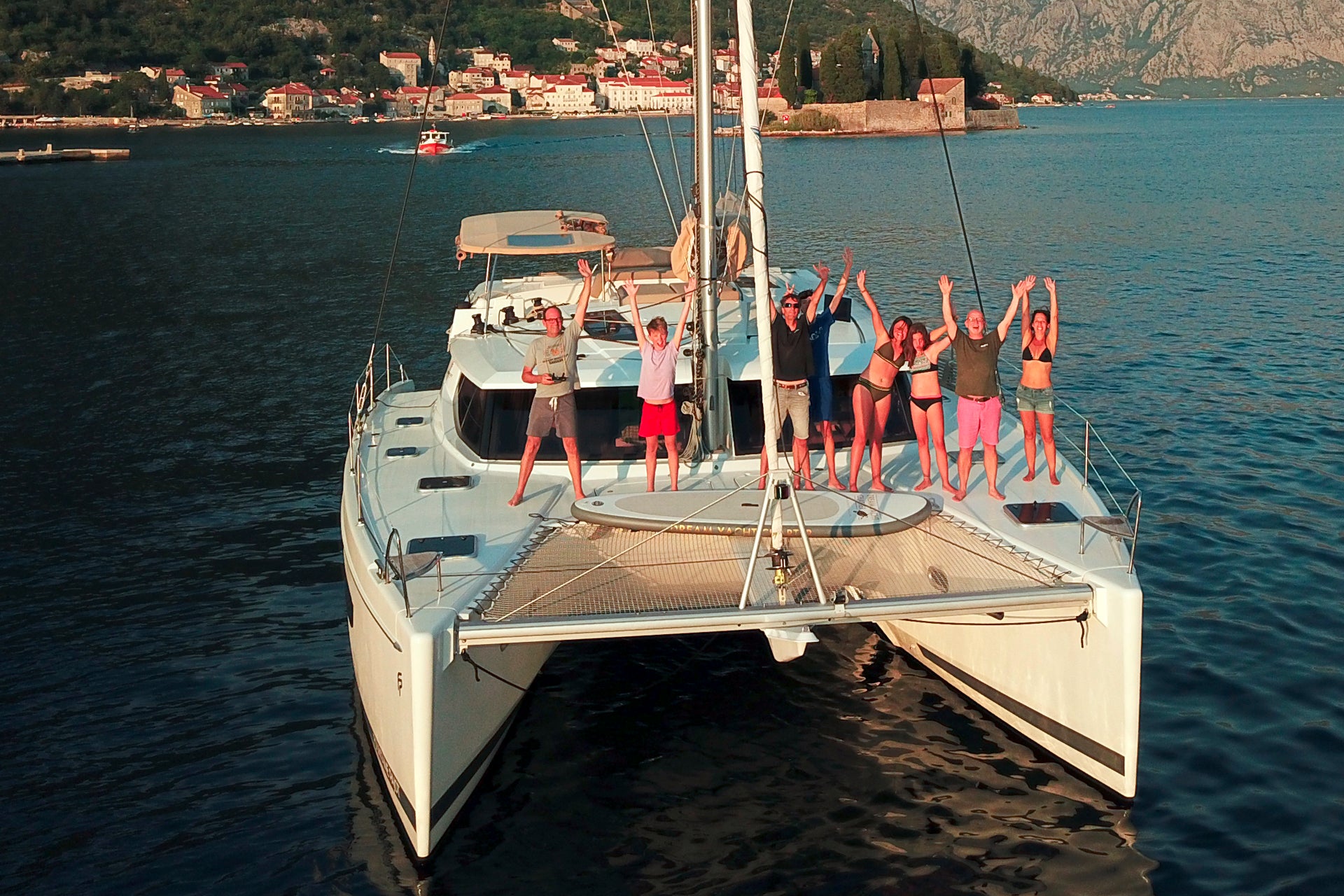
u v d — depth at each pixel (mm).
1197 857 7844
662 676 10430
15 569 13219
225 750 9469
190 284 33344
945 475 9648
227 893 7699
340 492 15695
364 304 29469
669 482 9883
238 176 80500
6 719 9992
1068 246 36719
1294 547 13016
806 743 9320
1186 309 26234
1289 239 37406
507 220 14234
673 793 8695
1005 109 152500
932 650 10125
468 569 8258
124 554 13656
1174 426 17562
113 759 9367
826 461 9984
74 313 29141
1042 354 9742
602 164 87125
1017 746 9172
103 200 62906
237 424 19016
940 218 45156
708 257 9852
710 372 10031
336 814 8547
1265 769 8820
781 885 7680
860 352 10773
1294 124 163500
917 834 8148
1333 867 7695
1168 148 97312
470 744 8297
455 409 11203
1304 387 19469
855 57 137625
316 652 11188
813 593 7883
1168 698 9930
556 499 9570
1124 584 7875
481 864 7902
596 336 11062
